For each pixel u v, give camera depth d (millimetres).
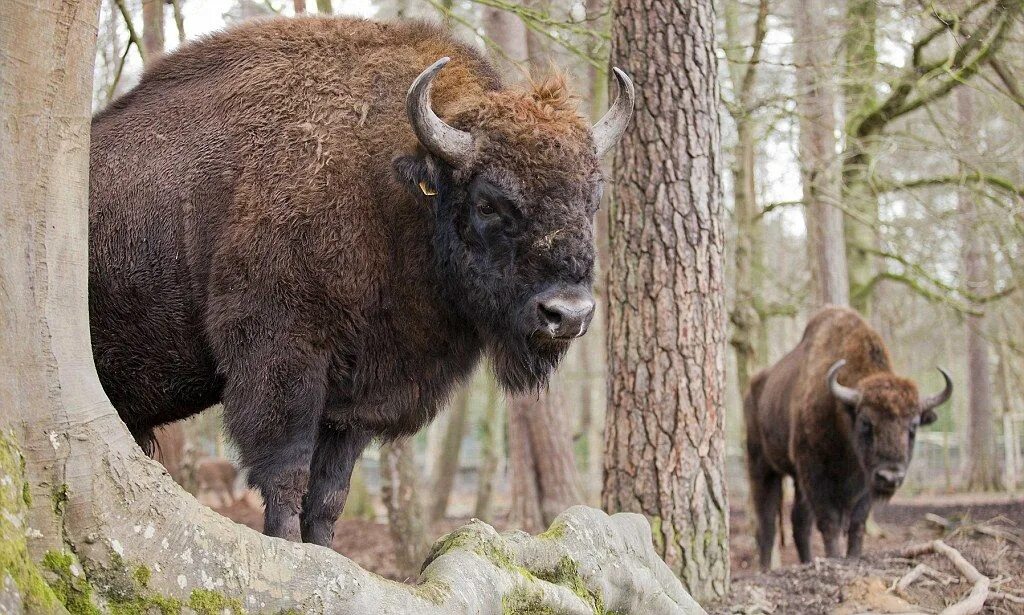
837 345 10484
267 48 5121
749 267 13664
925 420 9859
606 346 7285
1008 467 25812
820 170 13117
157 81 5273
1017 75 11227
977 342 24172
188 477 12102
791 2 13773
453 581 3957
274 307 4645
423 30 5414
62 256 3357
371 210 4809
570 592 4504
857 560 7738
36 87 3277
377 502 27812
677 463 6871
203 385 5094
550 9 10258
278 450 4652
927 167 17359
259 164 4773
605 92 13438
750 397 12422
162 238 4891
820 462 10047
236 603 3379
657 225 6953
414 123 4539
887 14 11445
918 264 14852
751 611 6586
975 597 6422
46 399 3230
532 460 13914
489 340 5062
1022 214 12469
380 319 4887
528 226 4574
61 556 3125
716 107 7168
